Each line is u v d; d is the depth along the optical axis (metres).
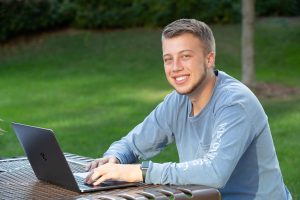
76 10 17.72
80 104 11.09
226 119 3.00
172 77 3.12
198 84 3.10
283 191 3.22
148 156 3.50
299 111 10.02
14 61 15.92
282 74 13.51
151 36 16.95
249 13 11.62
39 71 14.76
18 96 12.02
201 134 3.16
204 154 3.15
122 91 12.18
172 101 3.35
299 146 7.80
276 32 16.95
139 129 3.47
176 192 2.72
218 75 3.21
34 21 17.47
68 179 2.87
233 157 2.93
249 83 11.71
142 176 2.91
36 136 2.92
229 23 17.61
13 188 3.00
